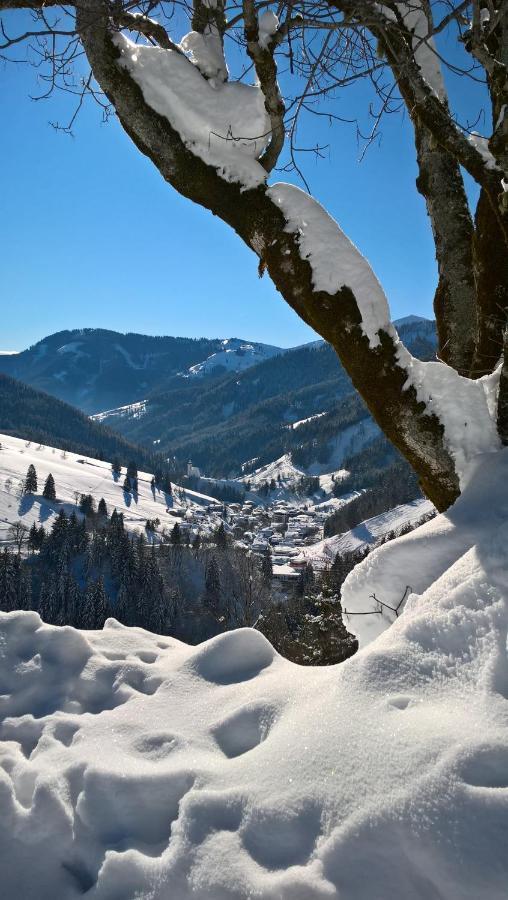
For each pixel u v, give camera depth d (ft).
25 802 6.89
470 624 7.05
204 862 5.35
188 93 11.34
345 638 32.81
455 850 4.62
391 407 11.30
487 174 11.23
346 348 11.24
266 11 10.91
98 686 9.31
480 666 6.55
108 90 11.83
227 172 11.54
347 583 10.59
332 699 6.88
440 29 10.18
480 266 12.73
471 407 11.16
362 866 4.84
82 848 6.24
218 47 12.21
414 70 10.85
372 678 6.86
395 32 11.37
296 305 11.62
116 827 6.38
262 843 5.42
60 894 5.87
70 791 6.81
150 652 10.52
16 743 8.13
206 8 12.32
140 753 7.48
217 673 9.25
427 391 11.17
